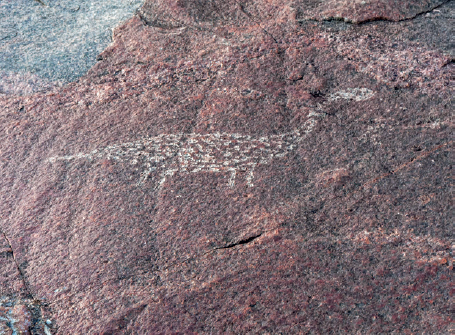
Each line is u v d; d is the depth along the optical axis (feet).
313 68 5.70
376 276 3.84
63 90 5.89
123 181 4.78
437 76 5.39
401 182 4.43
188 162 4.87
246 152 4.89
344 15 6.23
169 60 6.07
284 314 3.74
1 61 6.37
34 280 4.22
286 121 5.13
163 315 3.85
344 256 4.00
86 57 6.32
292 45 6.03
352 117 5.08
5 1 7.43
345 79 5.52
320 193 4.44
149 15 6.84
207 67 5.90
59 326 3.95
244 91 5.52
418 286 3.76
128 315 3.90
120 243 4.33
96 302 4.01
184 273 4.08
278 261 4.03
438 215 4.16
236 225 4.32
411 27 6.07
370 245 4.03
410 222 4.14
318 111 5.19
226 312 3.81
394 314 3.64
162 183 4.72
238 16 6.64
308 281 3.89
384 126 4.93
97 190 4.75
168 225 4.40
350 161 4.66
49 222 4.58
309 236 4.16
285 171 4.67
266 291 3.87
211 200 4.53
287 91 5.46
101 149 5.11
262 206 4.42
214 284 3.97
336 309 3.72
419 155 4.62
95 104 5.65
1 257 4.39
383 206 4.28
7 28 6.92
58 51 6.47
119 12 7.04
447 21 6.10
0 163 5.14
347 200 4.36
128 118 5.41
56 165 5.03
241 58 5.93
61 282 4.17
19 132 5.43
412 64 5.57
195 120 5.28
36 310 4.05
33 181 4.93
